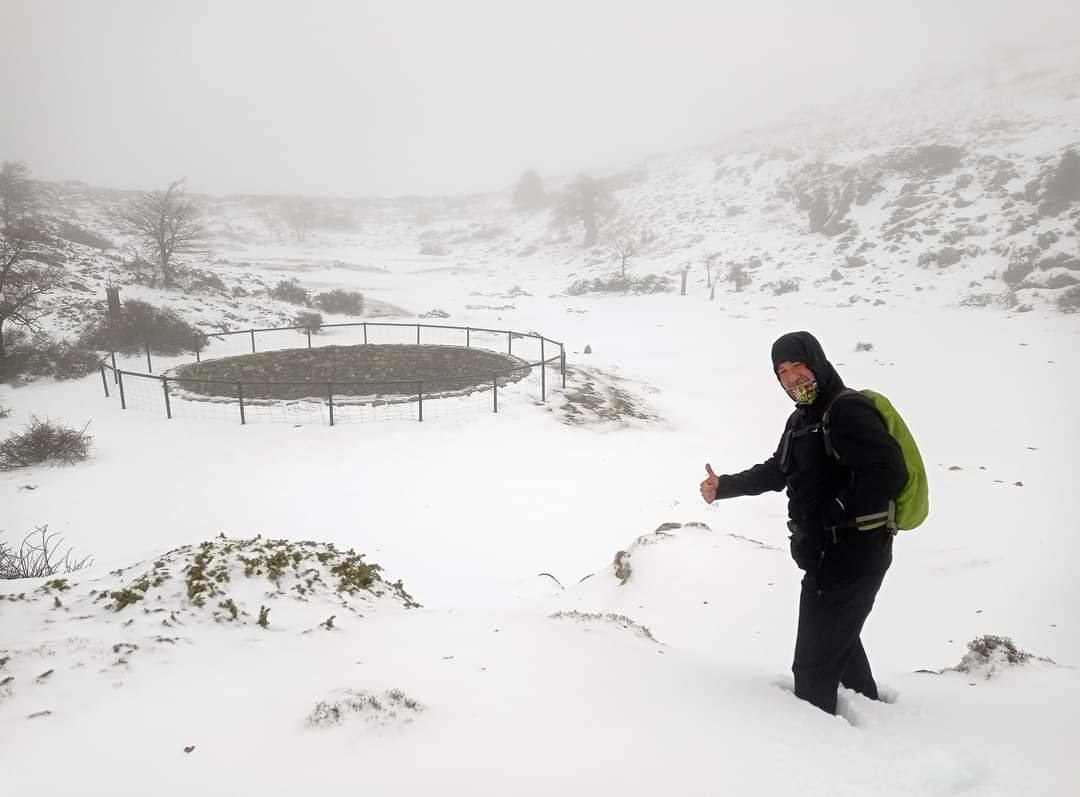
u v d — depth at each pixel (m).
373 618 3.72
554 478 14.18
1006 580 6.94
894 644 5.35
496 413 18.41
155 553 6.07
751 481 2.89
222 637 3.05
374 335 32.78
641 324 39.81
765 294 48.50
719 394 24.59
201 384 21.78
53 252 35.44
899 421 2.42
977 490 12.52
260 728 2.06
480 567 9.81
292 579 4.07
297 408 18.23
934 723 2.48
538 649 3.09
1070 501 11.18
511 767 1.85
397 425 17.16
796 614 5.65
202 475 13.50
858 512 2.37
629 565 7.33
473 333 35.12
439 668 2.73
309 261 73.12
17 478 13.03
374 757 1.86
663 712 2.39
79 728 2.04
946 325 35.38
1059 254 41.44
